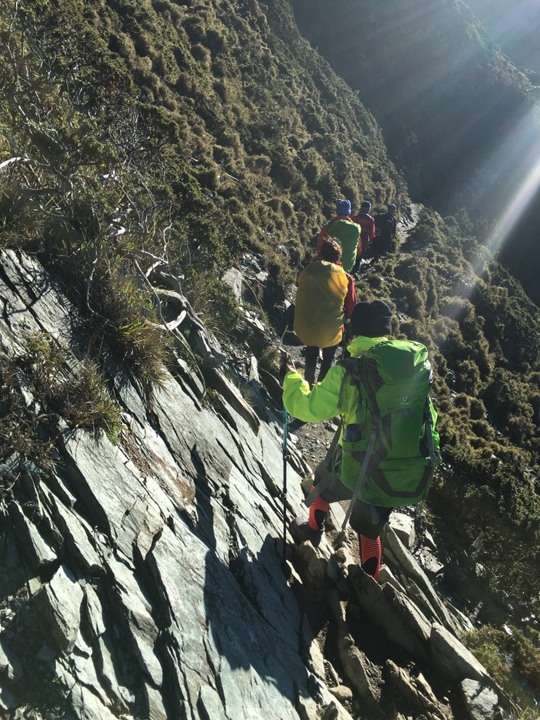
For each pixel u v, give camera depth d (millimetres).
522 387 16844
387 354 3549
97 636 2791
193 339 5516
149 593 3113
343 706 3617
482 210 38531
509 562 6883
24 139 5320
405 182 30375
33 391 3371
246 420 5473
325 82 26594
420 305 15359
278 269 10344
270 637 3543
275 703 3191
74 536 2986
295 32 26938
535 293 35844
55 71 8250
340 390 3658
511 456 10477
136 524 3312
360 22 37562
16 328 3652
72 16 11055
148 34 14133
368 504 3777
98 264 4477
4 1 8211
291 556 4387
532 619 6512
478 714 3875
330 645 3961
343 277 5887
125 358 4230
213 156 13258
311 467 6402
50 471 3139
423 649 4129
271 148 15914
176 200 8328
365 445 3645
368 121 29141
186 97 14180
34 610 2701
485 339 17781
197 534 3693
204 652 3074
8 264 3971
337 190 17562
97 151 6277
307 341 5988
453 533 7121
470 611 6066
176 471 3969
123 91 9930
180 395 4594
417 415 3592
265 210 12727
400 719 3672
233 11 21375
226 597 3449
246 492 4504
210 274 7207
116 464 3492
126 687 2758
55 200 4824
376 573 4188
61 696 2559
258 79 19266
